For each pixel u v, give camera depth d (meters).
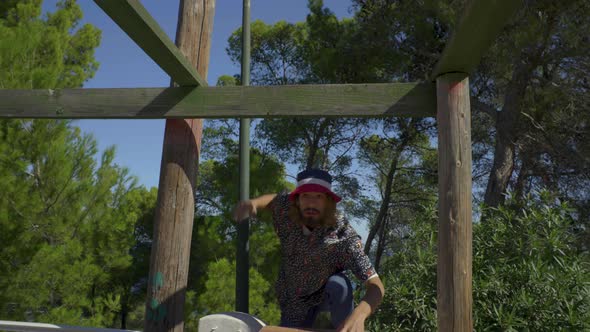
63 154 9.62
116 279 14.24
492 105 11.95
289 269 2.65
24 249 9.30
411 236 4.94
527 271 4.17
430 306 4.32
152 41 2.23
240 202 2.72
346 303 2.51
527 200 4.85
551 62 9.71
